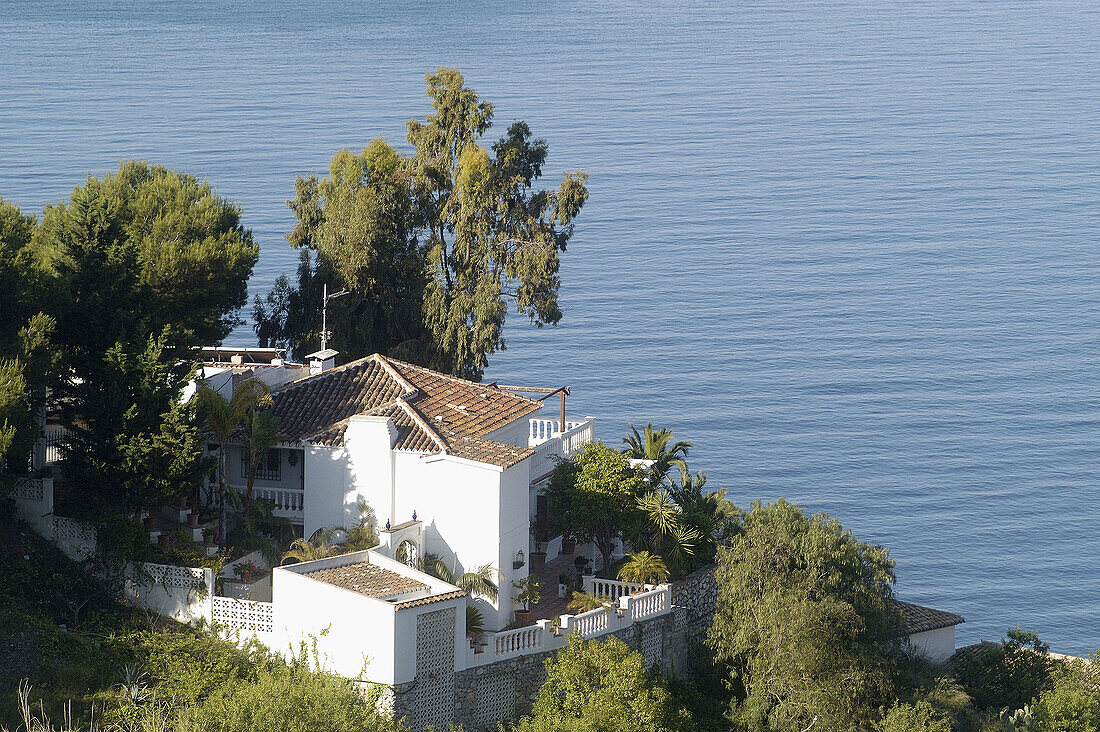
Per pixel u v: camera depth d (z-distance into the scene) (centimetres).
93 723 10006
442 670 10762
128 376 11294
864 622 12031
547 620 11581
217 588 11244
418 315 17638
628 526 12988
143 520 11719
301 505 12519
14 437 11012
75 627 10906
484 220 17712
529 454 12200
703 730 11775
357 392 13100
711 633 12362
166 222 15075
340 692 9544
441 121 18262
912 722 11344
